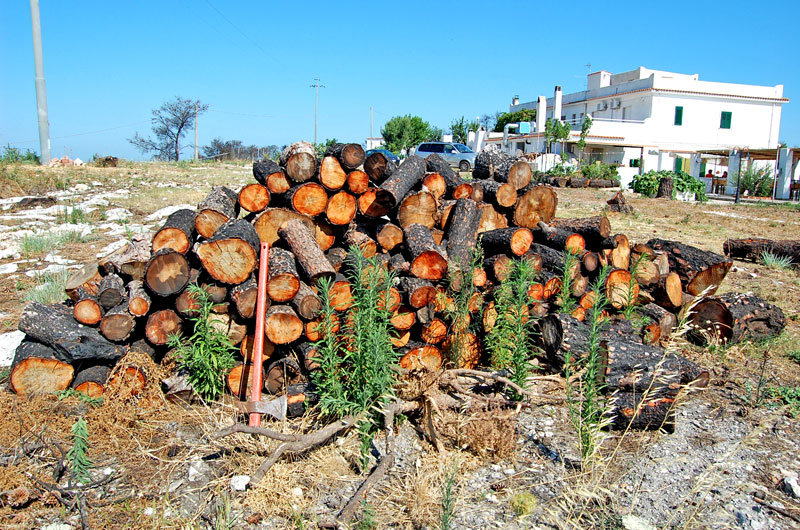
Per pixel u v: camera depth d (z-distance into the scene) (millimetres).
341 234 5672
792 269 10039
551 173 30062
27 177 18516
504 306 4836
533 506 3340
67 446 3844
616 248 5949
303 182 5582
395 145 53625
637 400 4238
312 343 4668
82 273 5203
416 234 5328
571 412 3873
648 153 36156
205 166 30828
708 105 37906
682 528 3098
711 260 6340
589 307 5520
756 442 4125
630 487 3557
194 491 3504
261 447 3879
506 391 4746
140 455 3854
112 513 3289
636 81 38344
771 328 6094
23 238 10219
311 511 3322
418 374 4387
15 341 5590
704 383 4551
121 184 19625
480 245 5367
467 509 3340
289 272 4539
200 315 4488
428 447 3945
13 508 3291
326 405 4012
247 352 4641
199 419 4285
